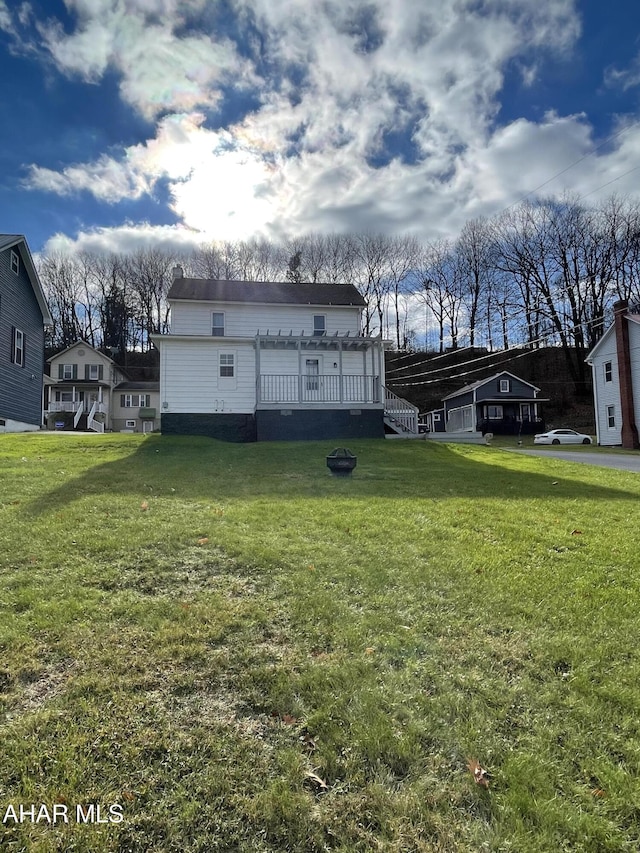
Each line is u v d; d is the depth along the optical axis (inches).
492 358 1861.5
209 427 738.2
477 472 398.3
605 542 189.9
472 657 105.0
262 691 91.6
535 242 1587.1
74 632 108.3
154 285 2009.1
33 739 77.4
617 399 959.6
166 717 83.9
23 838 62.1
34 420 786.8
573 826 64.9
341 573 148.9
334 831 64.1
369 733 80.8
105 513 208.8
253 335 792.3
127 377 1758.1
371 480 333.1
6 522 188.5
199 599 128.0
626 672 100.3
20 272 727.1
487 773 73.7
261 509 229.1
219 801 68.2
